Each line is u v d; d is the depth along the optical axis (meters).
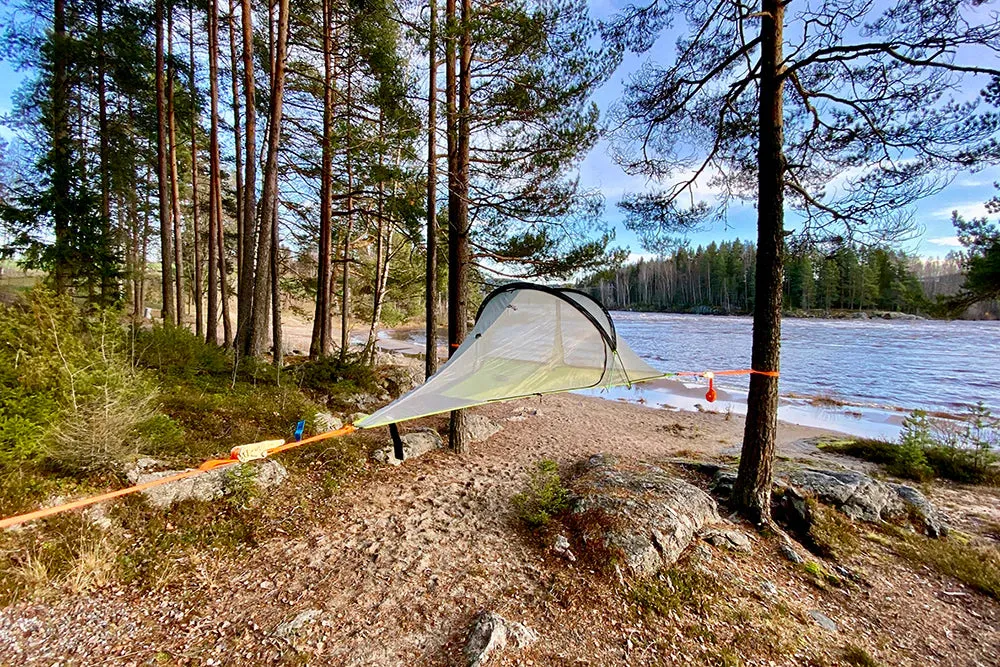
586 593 3.78
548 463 6.27
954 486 7.46
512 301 5.14
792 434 10.98
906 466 7.98
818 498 5.82
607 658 3.13
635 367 5.03
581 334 4.98
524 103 6.64
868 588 4.36
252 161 9.31
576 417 11.99
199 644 2.97
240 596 3.49
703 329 39.25
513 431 9.80
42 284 4.81
